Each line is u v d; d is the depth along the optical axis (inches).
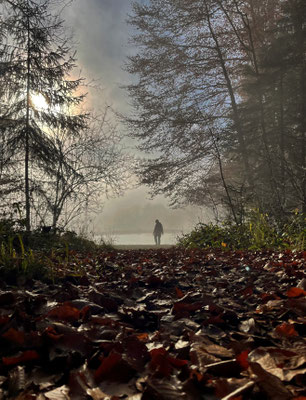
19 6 415.2
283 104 649.0
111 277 140.6
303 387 43.3
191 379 43.9
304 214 298.2
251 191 545.3
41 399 39.8
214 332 69.8
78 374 44.9
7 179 422.9
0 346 54.1
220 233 349.1
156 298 105.8
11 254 129.6
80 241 362.9
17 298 82.8
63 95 443.2
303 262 169.5
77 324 71.5
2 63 414.9
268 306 87.0
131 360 49.5
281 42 603.2
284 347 61.7
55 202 466.3
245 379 43.7
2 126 413.1
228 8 674.2
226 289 121.3
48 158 440.8
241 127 643.5
